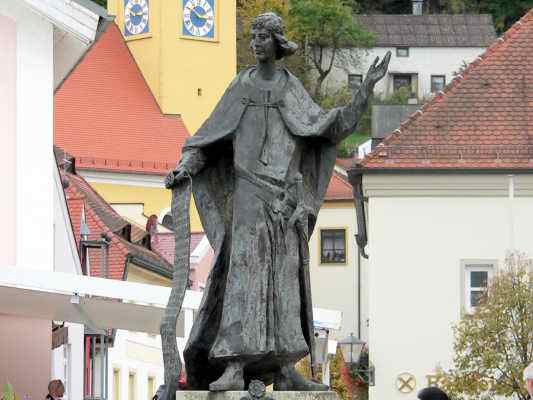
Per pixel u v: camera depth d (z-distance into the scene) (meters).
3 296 28.17
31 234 32.66
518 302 40.91
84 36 33.44
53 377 35.84
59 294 27.38
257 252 12.69
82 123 97.06
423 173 51.25
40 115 32.94
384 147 51.72
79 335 40.56
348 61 150.00
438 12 159.62
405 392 50.78
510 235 51.25
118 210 90.44
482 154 51.56
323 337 28.64
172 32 101.75
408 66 154.62
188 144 12.93
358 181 51.66
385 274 51.41
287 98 12.90
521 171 51.16
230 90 12.98
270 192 12.73
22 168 32.75
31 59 33.00
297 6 147.62
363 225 49.72
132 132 98.19
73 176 63.25
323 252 89.44
